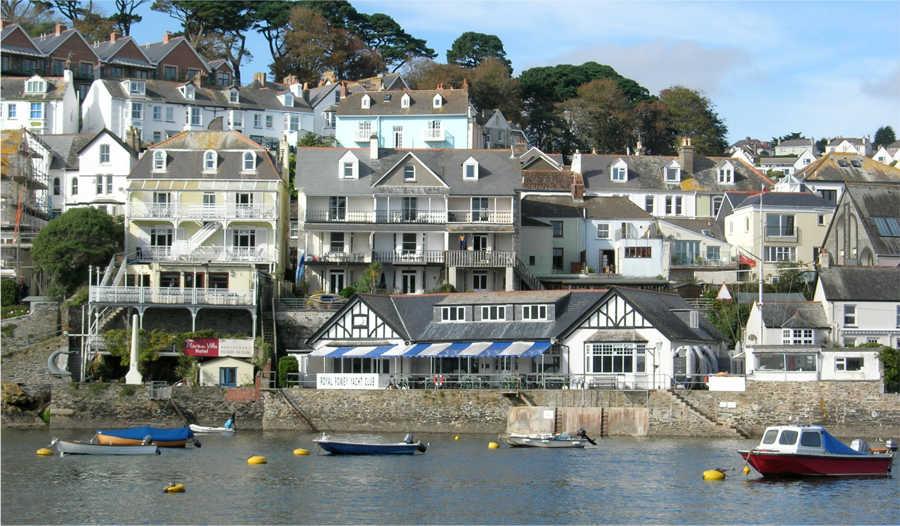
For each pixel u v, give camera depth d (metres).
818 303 128.50
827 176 182.62
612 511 78.50
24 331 128.12
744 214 160.88
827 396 111.44
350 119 188.88
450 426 115.56
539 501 81.38
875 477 90.56
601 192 173.75
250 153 146.62
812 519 76.44
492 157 151.62
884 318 127.50
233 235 144.88
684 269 153.38
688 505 80.31
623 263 152.62
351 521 75.75
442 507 79.44
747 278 152.62
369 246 145.88
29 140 165.62
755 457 89.25
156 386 120.69
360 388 117.88
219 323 133.62
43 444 106.69
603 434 113.62
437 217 146.25
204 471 92.31
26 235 146.75
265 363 124.56
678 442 109.25
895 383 117.00
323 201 146.12
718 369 128.88
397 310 129.50
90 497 82.44
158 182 144.62
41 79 192.25
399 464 95.81
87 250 137.75
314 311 134.38
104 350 127.00
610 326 120.19
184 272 141.00
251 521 75.75
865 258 148.62
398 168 147.00
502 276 146.00
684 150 181.12
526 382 119.44
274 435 114.94
